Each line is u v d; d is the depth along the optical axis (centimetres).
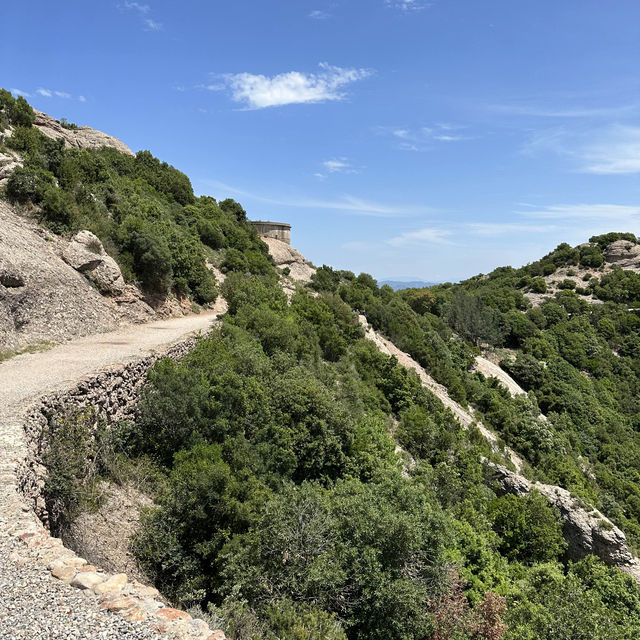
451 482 2148
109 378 1241
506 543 2194
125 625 474
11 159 2319
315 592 913
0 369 1244
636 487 3744
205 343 1834
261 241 5519
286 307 3094
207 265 3759
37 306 1652
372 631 965
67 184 2519
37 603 485
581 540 2550
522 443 3669
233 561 889
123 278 2333
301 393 1747
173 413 1238
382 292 5925
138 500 1024
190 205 4862
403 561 1088
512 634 1190
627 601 1950
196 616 739
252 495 1070
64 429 966
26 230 1986
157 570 882
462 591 1447
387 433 2339
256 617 810
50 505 803
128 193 3475
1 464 728
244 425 1491
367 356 3209
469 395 4112
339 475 1700
